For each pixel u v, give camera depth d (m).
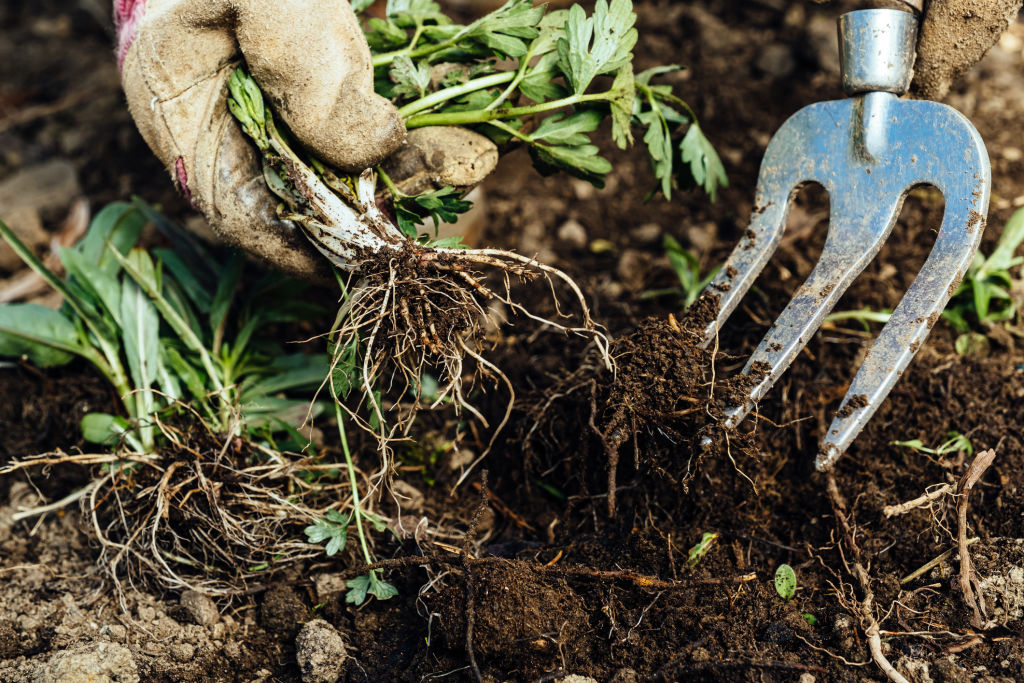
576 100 0.54
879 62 0.53
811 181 0.55
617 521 0.56
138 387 0.60
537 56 0.57
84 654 0.52
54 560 0.59
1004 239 0.63
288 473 0.57
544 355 0.64
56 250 0.73
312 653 0.53
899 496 0.56
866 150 0.54
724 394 0.53
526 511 0.59
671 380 0.54
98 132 0.86
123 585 0.57
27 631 0.55
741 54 0.82
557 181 0.76
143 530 0.56
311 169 0.52
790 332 0.53
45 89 0.94
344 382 0.53
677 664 0.52
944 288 0.51
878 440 0.58
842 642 0.52
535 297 0.68
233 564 0.57
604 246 0.72
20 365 0.64
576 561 0.55
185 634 0.55
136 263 0.62
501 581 0.52
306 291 0.69
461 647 0.52
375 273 0.52
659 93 0.58
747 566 0.55
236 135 0.53
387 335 0.52
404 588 0.56
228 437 0.56
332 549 0.55
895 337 0.52
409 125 0.55
